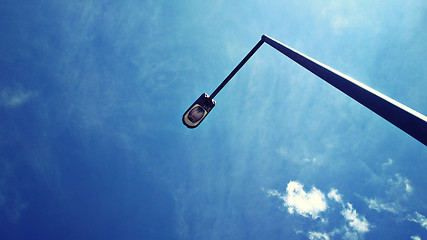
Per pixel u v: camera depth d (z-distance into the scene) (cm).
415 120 147
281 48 343
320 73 244
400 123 157
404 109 156
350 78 210
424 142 140
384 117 169
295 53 300
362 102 190
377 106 175
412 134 148
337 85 218
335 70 229
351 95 201
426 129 140
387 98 171
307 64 269
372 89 187
